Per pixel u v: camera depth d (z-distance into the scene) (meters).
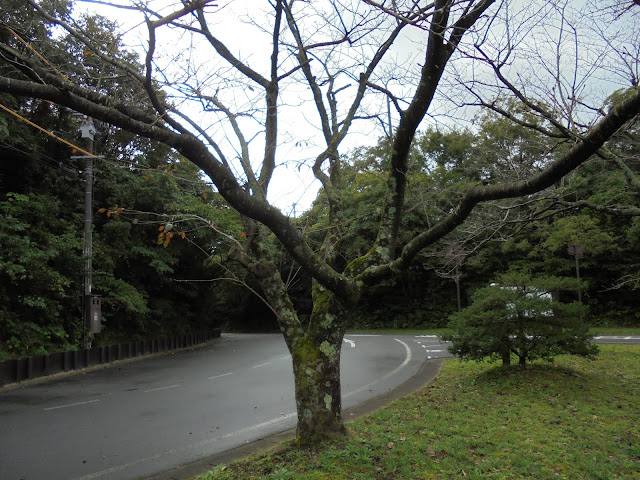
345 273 5.53
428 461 4.91
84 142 16.09
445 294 31.09
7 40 9.55
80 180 18.30
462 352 9.78
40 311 14.77
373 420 6.88
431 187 8.98
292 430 7.14
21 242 13.38
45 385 11.41
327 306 5.41
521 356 9.82
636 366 10.55
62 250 15.56
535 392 8.02
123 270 20.23
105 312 18.25
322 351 5.35
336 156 6.38
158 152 18.77
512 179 7.80
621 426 6.11
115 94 4.94
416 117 4.99
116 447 6.35
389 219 5.65
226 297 41.47
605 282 25.52
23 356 13.48
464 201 4.68
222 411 8.44
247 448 6.20
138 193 18.62
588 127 5.97
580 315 9.30
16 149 14.95
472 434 5.93
